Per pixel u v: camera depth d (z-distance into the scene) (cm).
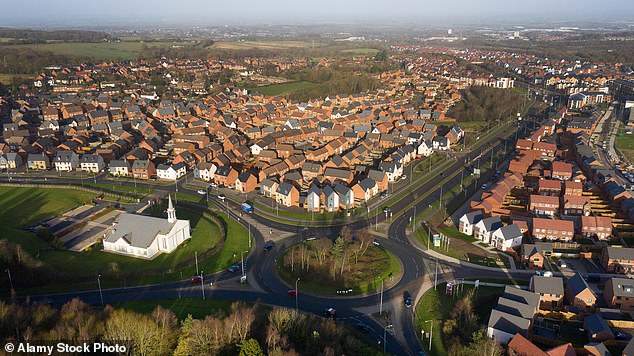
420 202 19562
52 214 18288
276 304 12519
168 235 15262
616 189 18988
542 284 12481
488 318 11919
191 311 11956
